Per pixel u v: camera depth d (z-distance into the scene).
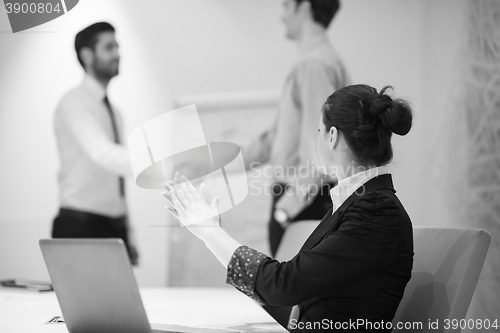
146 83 3.37
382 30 3.17
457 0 2.73
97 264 0.96
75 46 3.40
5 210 3.39
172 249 3.27
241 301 1.61
